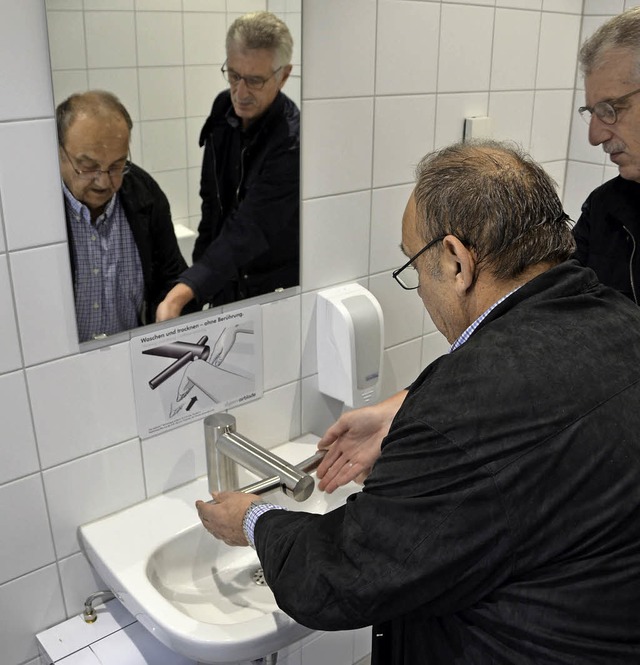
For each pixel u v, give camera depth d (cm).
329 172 158
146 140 128
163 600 125
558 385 87
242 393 158
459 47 175
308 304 164
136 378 139
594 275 101
